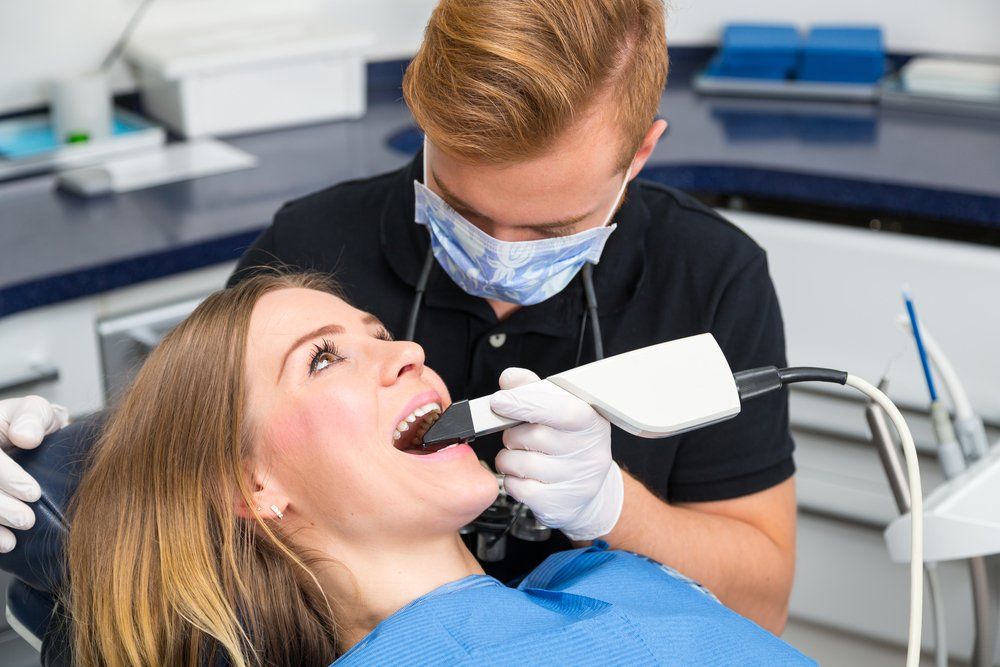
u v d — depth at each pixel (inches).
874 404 50.6
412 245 48.0
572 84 36.1
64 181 80.7
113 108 95.5
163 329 74.0
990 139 88.4
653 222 49.4
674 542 45.9
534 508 40.3
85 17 92.2
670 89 103.5
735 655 40.0
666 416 39.1
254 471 43.0
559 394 38.9
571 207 39.2
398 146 94.3
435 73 37.5
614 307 47.4
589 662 38.5
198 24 98.1
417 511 41.3
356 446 41.4
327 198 52.6
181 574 42.1
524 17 36.3
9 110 91.5
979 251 77.9
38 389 70.9
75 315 70.7
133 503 43.2
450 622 40.0
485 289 44.6
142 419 43.7
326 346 43.2
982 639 53.0
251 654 42.8
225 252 73.4
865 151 85.4
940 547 47.2
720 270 48.1
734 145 86.7
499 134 36.5
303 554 43.1
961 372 80.9
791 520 50.7
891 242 80.4
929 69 96.5
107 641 42.9
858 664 84.4
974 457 53.2
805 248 83.4
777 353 48.9
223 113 91.7
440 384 44.9
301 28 97.2
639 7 38.3
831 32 102.7
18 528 43.8
